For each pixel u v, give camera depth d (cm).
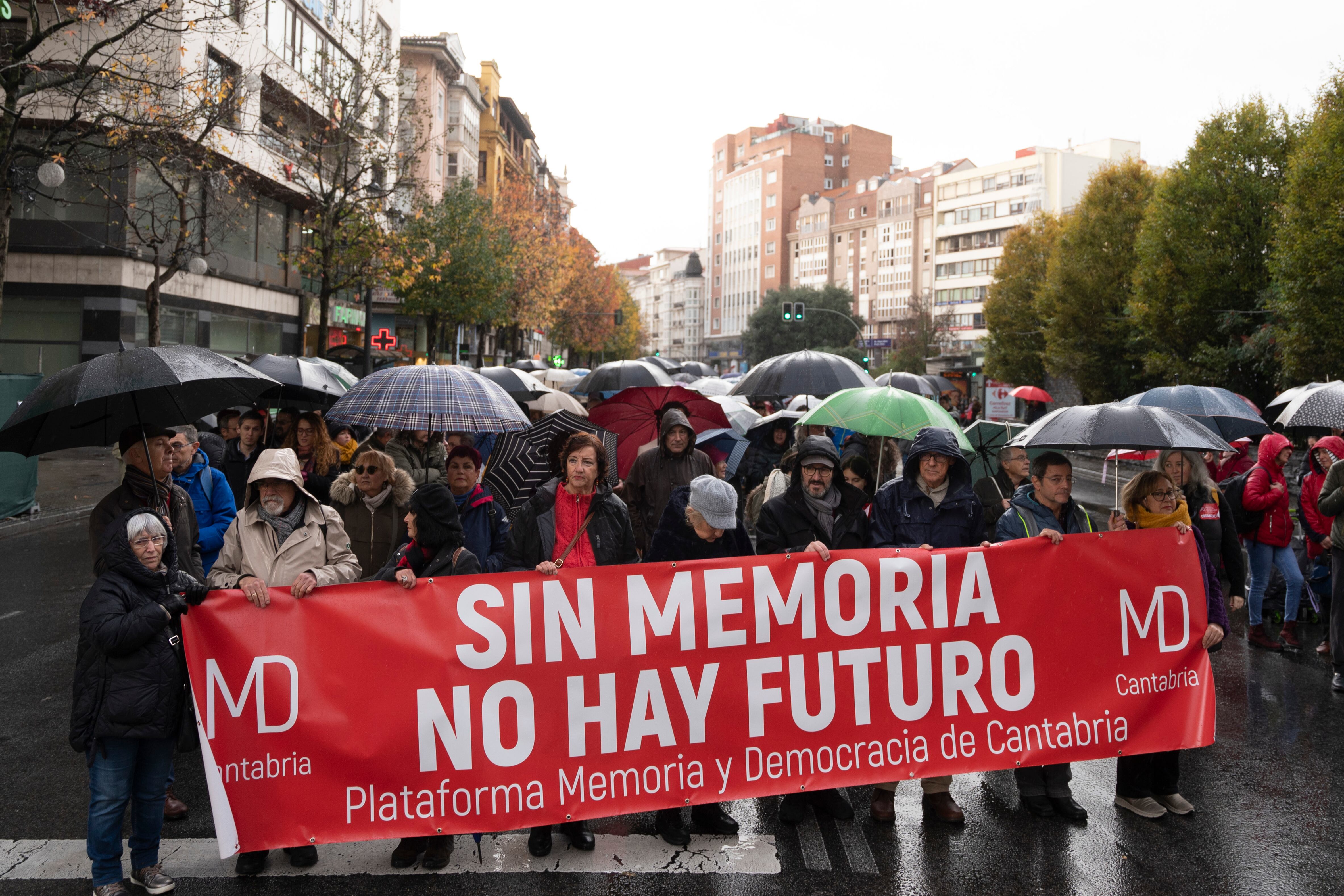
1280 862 447
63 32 2305
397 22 4369
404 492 550
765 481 841
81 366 414
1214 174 2877
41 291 2608
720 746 461
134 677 387
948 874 434
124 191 2586
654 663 456
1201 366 2862
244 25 2745
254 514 462
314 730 426
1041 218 4962
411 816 433
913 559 484
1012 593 493
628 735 453
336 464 743
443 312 4244
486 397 578
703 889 418
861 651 477
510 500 714
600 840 470
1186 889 421
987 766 484
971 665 488
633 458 791
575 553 480
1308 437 1377
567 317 7856
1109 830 484
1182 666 505
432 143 5084
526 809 442
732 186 14375
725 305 14662
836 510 516
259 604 421
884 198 11181
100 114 1673
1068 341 3916
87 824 475
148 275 2753
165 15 1778
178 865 436
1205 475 657
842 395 666
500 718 442
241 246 3247
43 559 1189
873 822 494
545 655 447
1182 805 504
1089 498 1902
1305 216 2138
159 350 424
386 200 3434
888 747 477
